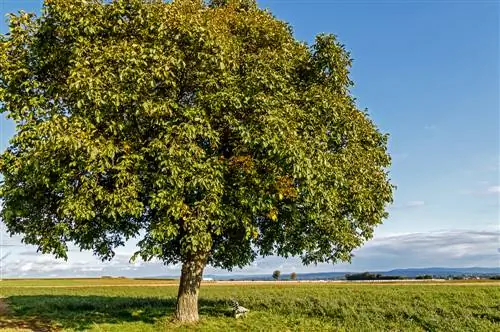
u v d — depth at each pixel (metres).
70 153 12.63
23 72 14.05
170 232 13.18
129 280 73.25
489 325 17.42
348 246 17.30
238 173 14.11
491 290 28.92
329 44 16.36
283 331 15.54
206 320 16.66
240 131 13.59
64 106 14.15
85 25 13.55
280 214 15.84
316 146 14.51
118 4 13.98
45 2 13.74
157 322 16.36
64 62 14.20
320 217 15.36
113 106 12.93
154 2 14.67
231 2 17.45
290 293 30.12
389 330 16.31
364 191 15.89
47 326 16.45
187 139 13.28
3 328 16.03
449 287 32.91
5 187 14.02
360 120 16.83
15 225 15.54
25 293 35.97
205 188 13.44
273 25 16.27
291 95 14.93
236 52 14.69
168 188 13.30
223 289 37.94
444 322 17.62
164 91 14.15
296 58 16.16
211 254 18.02
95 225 15.24
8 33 14.34
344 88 17.20
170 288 42.75
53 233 14.27
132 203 13.20
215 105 13.46
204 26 14.09
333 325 16.89
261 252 18.38
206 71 14.08
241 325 16.11
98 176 13.33
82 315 18.70
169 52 13.58
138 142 13.83
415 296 26.45
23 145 13.30
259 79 13.90
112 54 12.91
